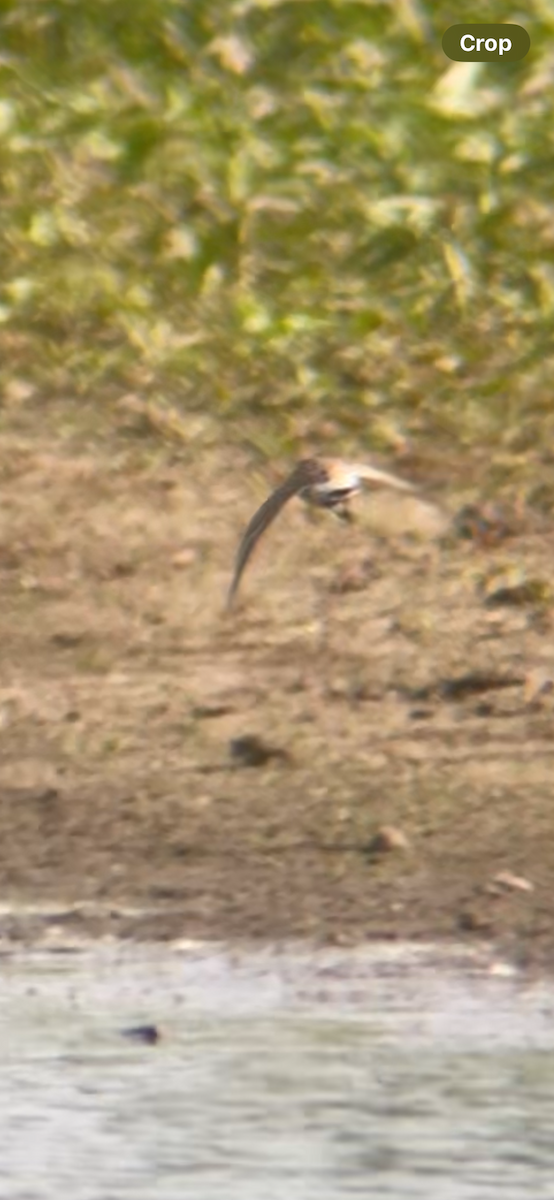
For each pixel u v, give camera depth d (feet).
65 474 67.05
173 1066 45.32
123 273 74.18
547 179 76.59
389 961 49.32
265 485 66.64
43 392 70.33
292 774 56.75
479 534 64.44
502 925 50.65
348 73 79.97
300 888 52.34
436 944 49.98
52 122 78.89
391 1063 45.32
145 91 79.66
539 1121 43.04
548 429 68.23
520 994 47.83
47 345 71.72
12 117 79.00
